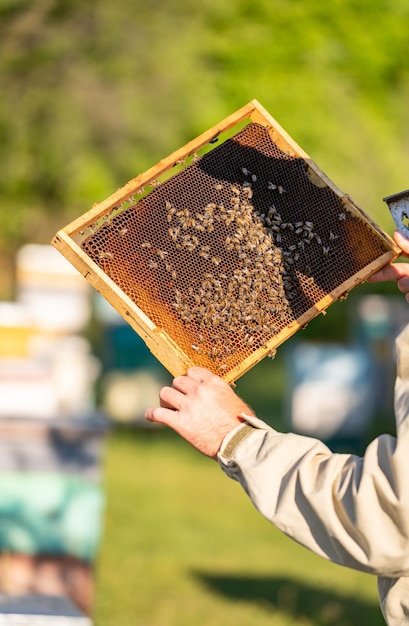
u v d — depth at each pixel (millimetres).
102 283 3254
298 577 9273
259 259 3342
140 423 16297
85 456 6910
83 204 15750
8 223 16453
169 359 3223
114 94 14562
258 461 2982
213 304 3295
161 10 14922
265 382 23297
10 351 9273
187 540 10484
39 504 6883
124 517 11336
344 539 2828
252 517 11688
